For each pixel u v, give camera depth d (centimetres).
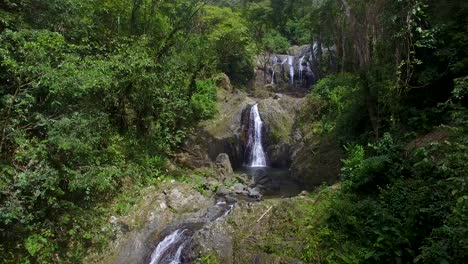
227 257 718
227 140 1739
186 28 1648
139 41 1214
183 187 1132
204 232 799
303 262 629
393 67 938
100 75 866
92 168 804
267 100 1956
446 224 502
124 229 905
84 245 823
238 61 2878
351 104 1282
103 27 1264
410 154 752
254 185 1352
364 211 679
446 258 455
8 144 749
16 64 690
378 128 980
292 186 1336
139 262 834
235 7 3133
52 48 814
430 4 945
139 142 1280
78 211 831
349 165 865
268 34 3334
